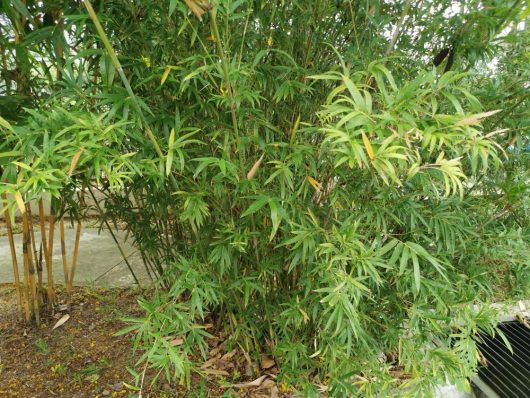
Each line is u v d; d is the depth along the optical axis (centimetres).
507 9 119
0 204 180
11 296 244
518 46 152
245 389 170
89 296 244
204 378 168
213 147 135
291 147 117
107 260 295
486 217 160
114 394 168
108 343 201
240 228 133
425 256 111
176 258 181
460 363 135
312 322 153
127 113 100
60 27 110
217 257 129
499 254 151
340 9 134
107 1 115
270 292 159
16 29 123
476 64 164
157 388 171
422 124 89
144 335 118
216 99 113
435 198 143
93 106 107
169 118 120
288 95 132
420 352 145
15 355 192
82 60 129
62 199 184
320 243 126
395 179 82
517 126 142
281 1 125
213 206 142
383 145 81
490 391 170
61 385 173
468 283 152
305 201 137
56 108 99
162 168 102
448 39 139
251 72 113
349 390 136
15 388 171
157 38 118
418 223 145
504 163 160
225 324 184
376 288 149
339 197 131
